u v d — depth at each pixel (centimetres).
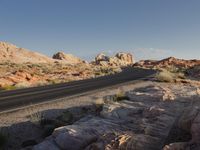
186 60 14562
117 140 755
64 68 7831
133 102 1368
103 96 1966
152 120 968
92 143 811
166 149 653
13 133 1118
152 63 15375
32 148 906
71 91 2331
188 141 737
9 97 2020
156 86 1845
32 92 2339
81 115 1370
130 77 4056
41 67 7781
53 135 945
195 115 789
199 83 2864
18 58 12675
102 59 19088
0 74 4112
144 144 746
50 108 1544
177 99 1317
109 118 1120
